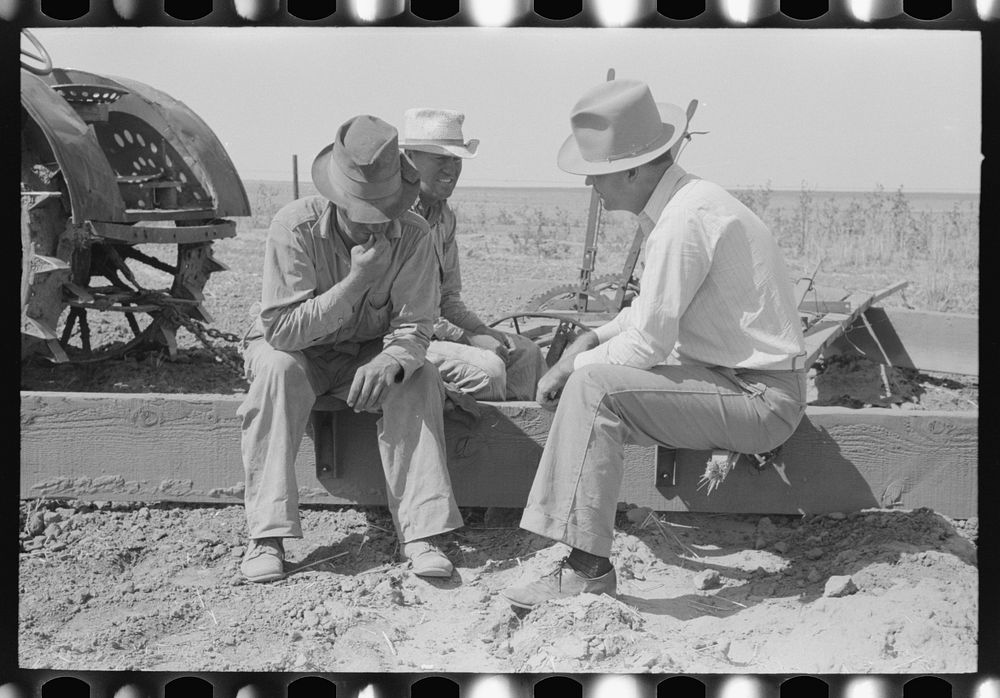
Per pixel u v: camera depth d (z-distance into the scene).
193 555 4.14
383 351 3.97
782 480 4.28
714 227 3.62
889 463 4.27
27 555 4.12
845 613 3.66
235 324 7.02
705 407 3.67
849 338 6.05
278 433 3.96
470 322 4.96
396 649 3.52
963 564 3.92
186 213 5.58
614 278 6.18
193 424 4.38
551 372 3.85
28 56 4.98
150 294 5.75
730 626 3.64
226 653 3.50
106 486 4.41
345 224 3.91
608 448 3.59
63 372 5.51
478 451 4.36
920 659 3.46
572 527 3.56
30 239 4.85
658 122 3.78
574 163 3.83
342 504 4.43
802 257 9.01
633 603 3.79
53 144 4.63
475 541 4.28
